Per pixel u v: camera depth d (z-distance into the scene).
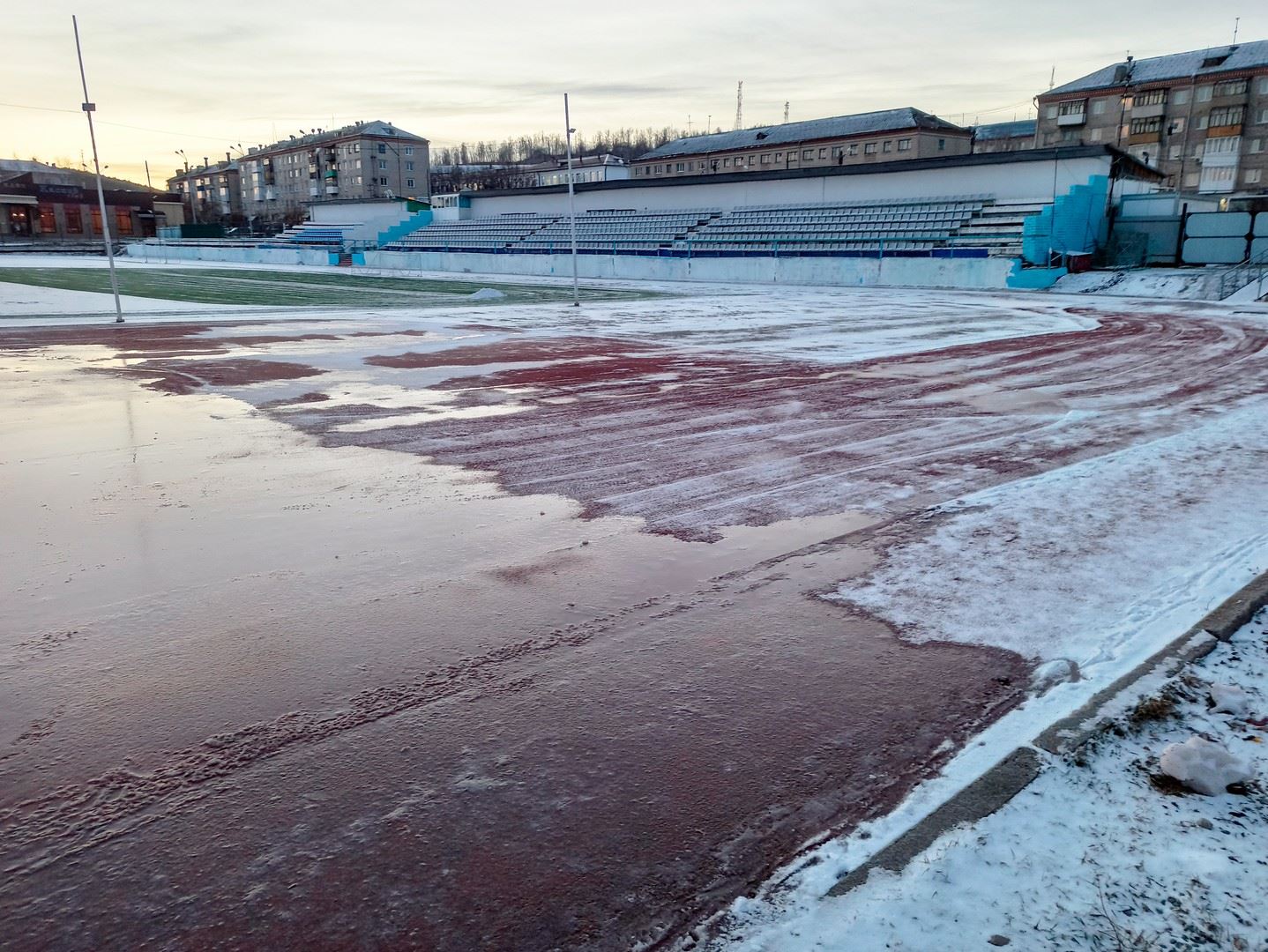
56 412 10.45
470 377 13.53
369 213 76.50
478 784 3.32
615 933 2.59
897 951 2.46
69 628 4.60
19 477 7.52
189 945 2.54
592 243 57.28
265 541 5.98
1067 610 4.89
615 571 5.51
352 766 3.43
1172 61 74.12
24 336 18.94
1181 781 3.21
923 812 3.10
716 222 53.62
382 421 10.09
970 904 2.63
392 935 2.59
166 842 2.98
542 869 2.87
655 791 3.29
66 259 71.88
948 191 45.25
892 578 5.39
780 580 5.38
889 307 28.81
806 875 2.80
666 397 11.86
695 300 32.59
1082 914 2.58
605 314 26.02
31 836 3.01
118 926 2.61
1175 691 3.89
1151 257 39.97
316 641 4.50
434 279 47.91
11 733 3.63
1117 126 75.38
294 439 9.12
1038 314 25.89
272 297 32.78
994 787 3.22
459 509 6.78
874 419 10.38
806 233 48.22
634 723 3.77
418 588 5.21
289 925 2.62
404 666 4.25
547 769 3.43
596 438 9.29
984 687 4.05
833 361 15.65
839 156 82.81
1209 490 7.26
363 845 2.98
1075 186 39.47
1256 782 3.23
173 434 9.31
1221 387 12.73
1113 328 21.59
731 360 15.77
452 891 2.76
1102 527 6.32
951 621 4.79
